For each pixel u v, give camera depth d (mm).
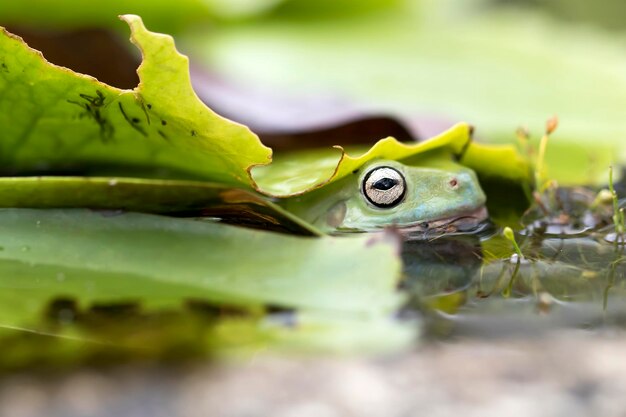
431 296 415
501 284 422
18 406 383
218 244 423
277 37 694
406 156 444
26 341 398
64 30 521
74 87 419
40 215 433
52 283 417
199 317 405
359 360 394
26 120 432
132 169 443
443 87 612
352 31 736
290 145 503
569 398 383
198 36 664
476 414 380
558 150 549
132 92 414
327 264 415
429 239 445
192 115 413
